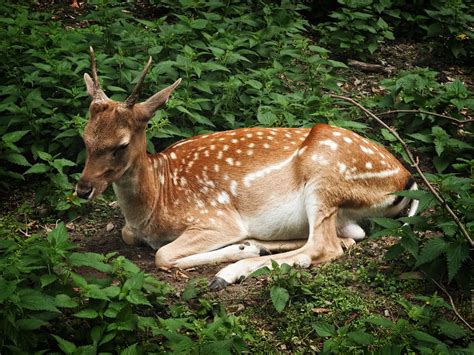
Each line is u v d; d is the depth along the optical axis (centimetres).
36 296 647
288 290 777
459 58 1409
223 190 898
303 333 740
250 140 919
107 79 1094
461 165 904
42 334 685
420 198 781
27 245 734
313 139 883
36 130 1022
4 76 1113
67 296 668
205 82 1094
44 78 1054
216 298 781
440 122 1120
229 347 662
